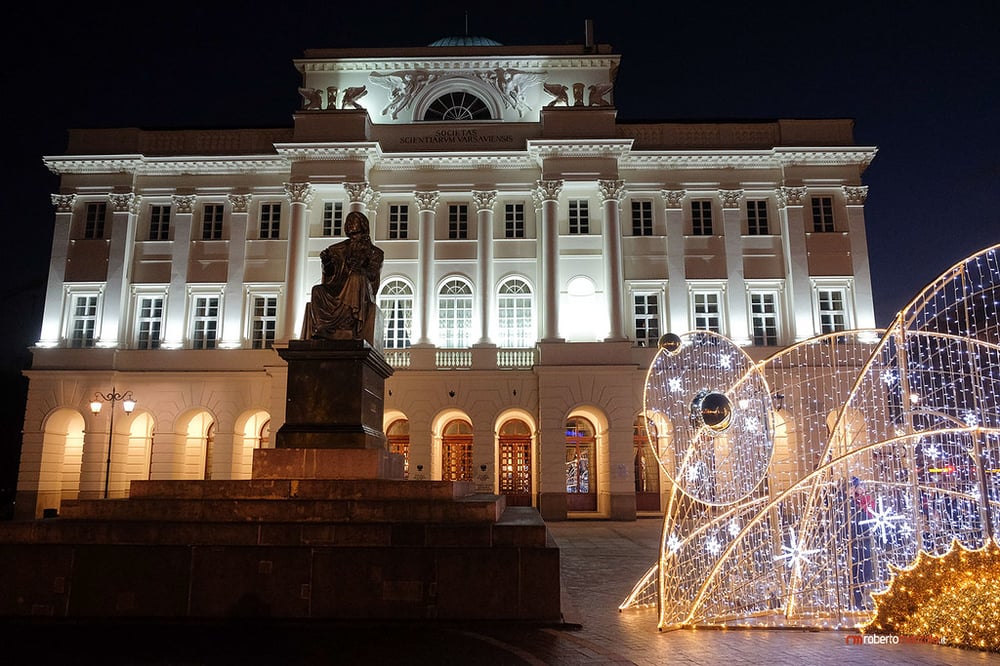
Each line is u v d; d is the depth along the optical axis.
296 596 9.60
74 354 35.19
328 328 12.48
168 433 34.50
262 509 10.29
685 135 37.09
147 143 37.53
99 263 36.28
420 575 9.66
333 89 36.50
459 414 34.47
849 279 35.12
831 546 11.21
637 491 35.56
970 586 9.01
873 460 12.30
